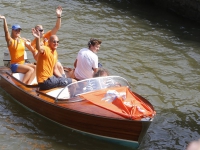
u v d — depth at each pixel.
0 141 13.89
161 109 16.77
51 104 14.43
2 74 17.19
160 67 21.09
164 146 14.12
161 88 18.70
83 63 15.34
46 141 14.07
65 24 26.45
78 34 24.86
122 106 13.62
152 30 26.91
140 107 13.68
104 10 30.27
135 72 20.25
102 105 13.84
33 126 14.96
